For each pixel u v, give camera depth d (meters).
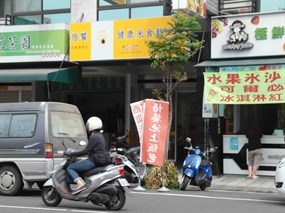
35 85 19.45
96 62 16.81
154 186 12.66
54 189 9.69
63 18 18.16
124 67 18.73
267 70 14.23
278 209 9.73
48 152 10.84
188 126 19.09
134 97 19.56
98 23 16.31
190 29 13.79
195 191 12.48
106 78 20.28
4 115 11.45
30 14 18.59
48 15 18.38
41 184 12.16
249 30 14.86
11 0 18.84
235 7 15.95
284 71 14.00
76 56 16.58
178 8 14.10
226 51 15.20
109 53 16.19
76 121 11.94
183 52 13.76
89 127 9.48
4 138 11.25
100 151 9.36
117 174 9.23
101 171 9.30
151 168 12.98
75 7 17.77
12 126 11.28
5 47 17.41
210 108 15.31
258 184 13.73
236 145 15.62
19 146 11.08
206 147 15.43
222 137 15.84
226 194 12.02
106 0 17.58
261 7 15.84
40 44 17.00
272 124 16.16
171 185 12.82
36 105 11.26
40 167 10.84
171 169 12.99
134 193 11.79
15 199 10.65
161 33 14.61
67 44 16.81
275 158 15.07
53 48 16.84
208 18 15.50
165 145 12.41
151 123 12.27
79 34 16.56
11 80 16.50
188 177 12.36
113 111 20.36
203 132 15.53
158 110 12.38
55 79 16.33
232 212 9.25
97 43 16.33
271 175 15.12
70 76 16.94
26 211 9.06
